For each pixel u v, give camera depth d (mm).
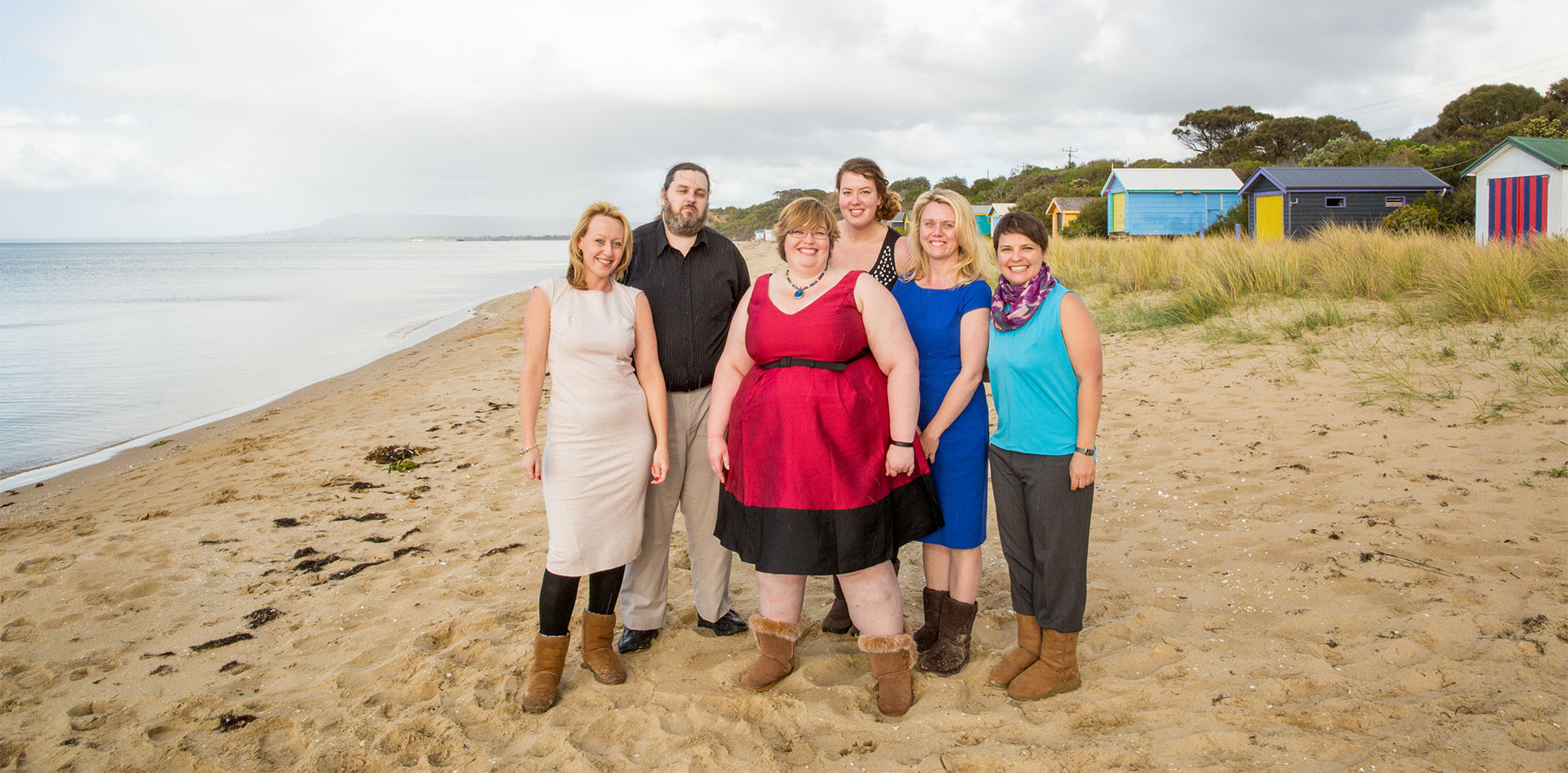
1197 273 11812
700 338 3438
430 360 14047
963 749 2686
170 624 3969
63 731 3066
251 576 4527
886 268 3477
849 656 3402
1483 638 3004
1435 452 4887
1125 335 10211
